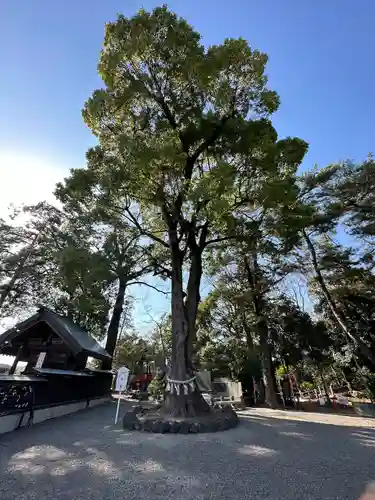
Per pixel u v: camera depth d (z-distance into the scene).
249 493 3.03
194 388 7.81
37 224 16.75
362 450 4.83
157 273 10.98
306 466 3.94
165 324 23.08
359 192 13.58
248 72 9.59
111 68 9.35
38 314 9.69
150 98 9.62
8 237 16.50
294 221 9.58
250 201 9.49
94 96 9.38
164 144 7.57
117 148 8.86
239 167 9.46
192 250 10.00
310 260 15.83
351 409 15.58
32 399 6.87
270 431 6.45
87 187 8.96
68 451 4.59
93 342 11.99
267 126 9.23
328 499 2.88
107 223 10.11
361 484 3.28
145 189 8.66
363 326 15.39
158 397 13.44
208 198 7.68
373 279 14.80
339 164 14.23
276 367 19.03
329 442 5.40
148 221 11.57
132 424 6.60
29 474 3.49
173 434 6.06
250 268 17.66
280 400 16.80
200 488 3.17
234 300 17.77
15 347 10.70
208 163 10.40
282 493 3.03
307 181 14.39
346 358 16.03
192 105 9.97
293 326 16.50
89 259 8.30
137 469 3.78
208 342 20.38
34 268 16.38
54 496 2.90
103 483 3.28
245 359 17.55
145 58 9.48
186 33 9.14
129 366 24.59
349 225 14.30
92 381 11.70
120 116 9.80
